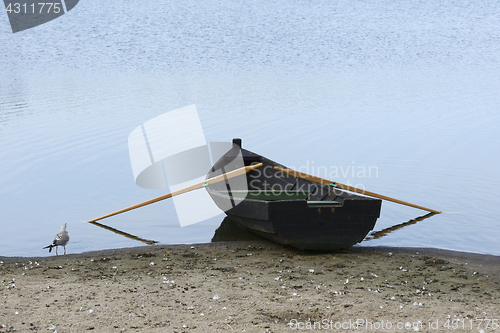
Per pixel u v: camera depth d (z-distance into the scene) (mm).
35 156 15266
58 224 10719
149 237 10023
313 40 46219
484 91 25391
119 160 15078
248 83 27953
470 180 13133
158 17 59125
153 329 5320
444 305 6215
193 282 7031
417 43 45188
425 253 9023
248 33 49812
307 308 6000
